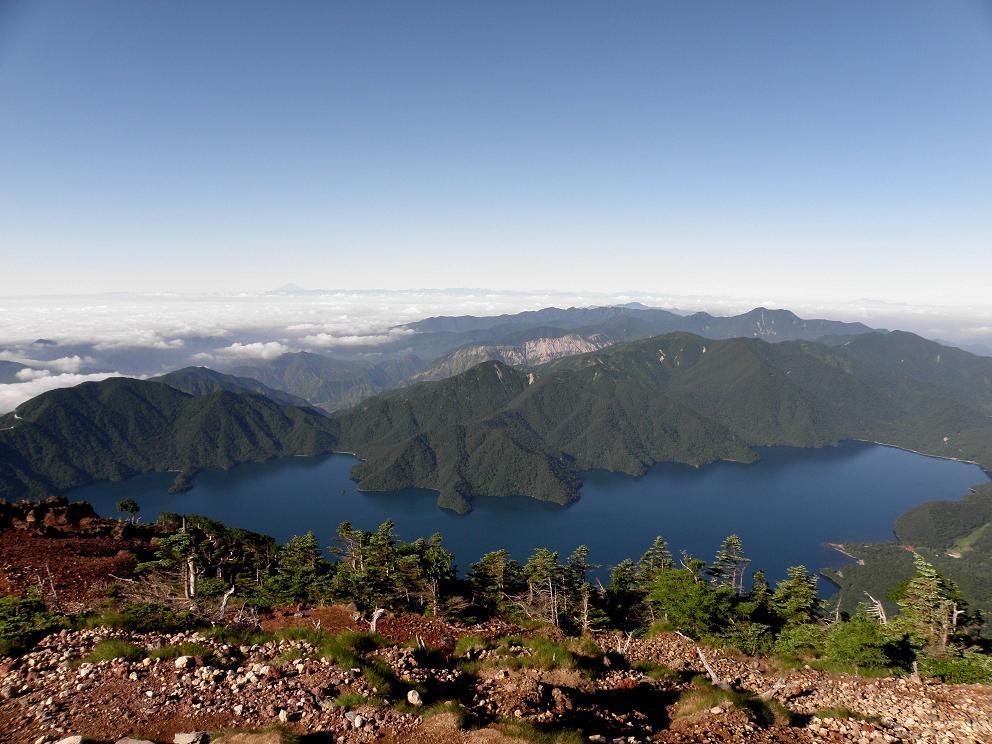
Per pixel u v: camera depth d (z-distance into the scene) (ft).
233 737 44.93
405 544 177.06
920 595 133.69
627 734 56.44
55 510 177.37
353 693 55.06
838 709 67.62
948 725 63.67
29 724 46.80
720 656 104.88
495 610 174.91
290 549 192.03
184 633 72.08
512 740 47.01
